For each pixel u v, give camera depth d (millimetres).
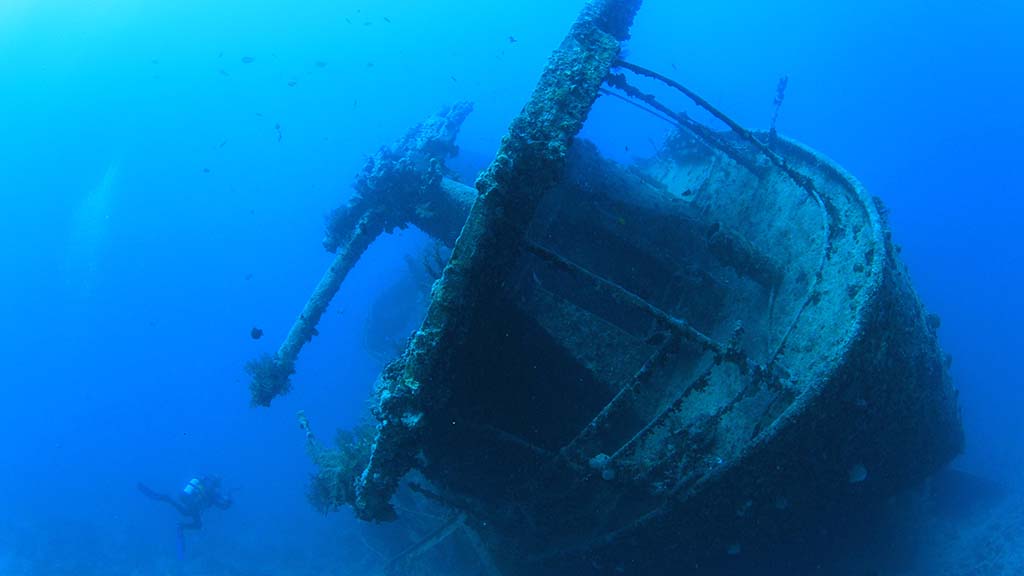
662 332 5934
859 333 5664
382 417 5059
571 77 6117
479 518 8086
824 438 5949
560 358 7762
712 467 6109
